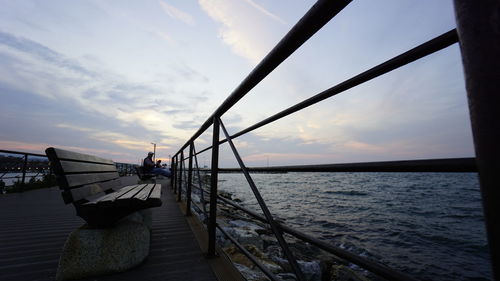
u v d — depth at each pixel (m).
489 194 0.24
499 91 0.24
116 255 1.50
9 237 2.18
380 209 13.82
